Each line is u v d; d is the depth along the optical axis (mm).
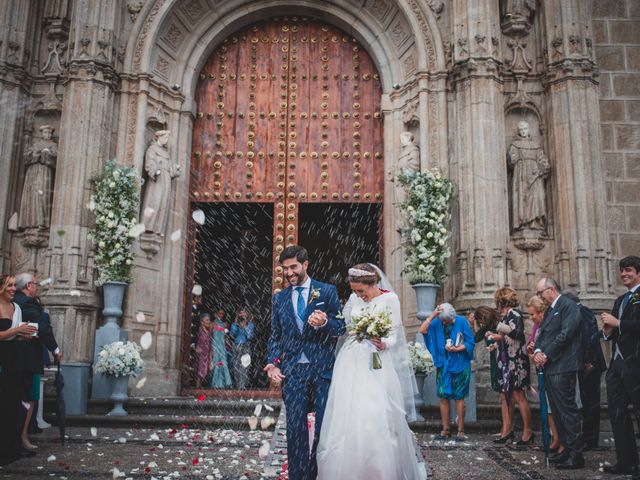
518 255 12062
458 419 8586
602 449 7852
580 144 11898
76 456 6930
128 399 10695
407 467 4645
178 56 13633
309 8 14102
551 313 6641
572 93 12086
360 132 13953
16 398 6492
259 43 14453
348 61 14297
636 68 13023
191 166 13836
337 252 19125
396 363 5133
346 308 5184
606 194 12516
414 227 11367
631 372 5949
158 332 12375
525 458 7039
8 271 12117
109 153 12211
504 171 12062
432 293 11109
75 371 9953
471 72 12000
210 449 7469
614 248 12375
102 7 12297
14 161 12469
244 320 14242
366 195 13664
